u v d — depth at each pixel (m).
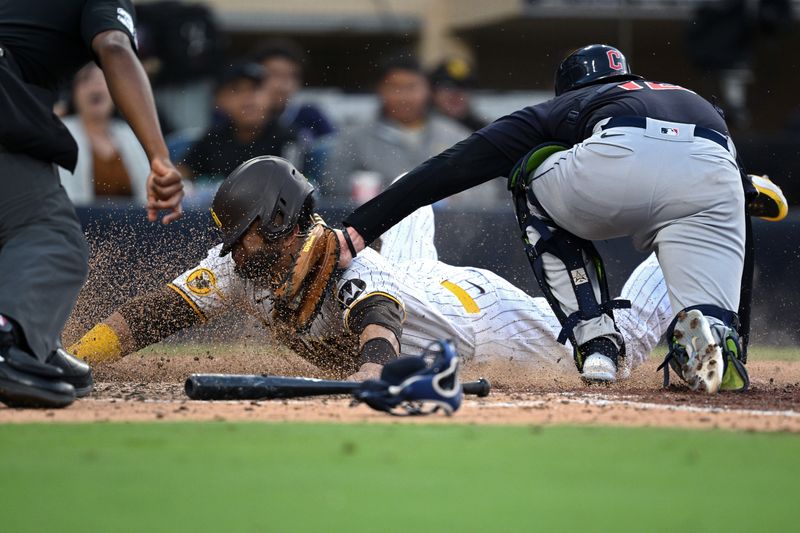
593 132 16.50
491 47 56.16
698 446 9.92
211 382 13.42
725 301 15.97
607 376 16.97
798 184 37.16
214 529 6.84
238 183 16.34
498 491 7.99
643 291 19.25
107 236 27.39
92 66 34.06
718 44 46.06
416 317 17.83
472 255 30.83
